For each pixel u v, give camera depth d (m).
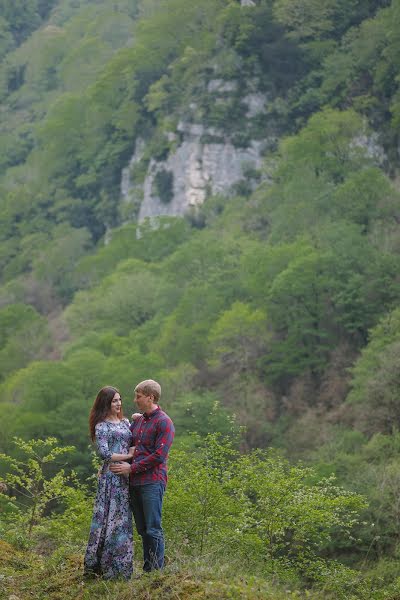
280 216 115.56
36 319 117.56
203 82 165.88
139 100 183.12
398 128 143.00
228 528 18.86
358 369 74.31
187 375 79.75
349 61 159.12
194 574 13.48
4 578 13.91
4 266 182.12
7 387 87.19
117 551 13.52
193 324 96.12
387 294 92.50
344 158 130.88
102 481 13.73
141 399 13.94
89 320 113.31
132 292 110.88
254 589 13.12
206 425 61.94
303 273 89.56
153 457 13.63
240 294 100.19
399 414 66.50
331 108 148.12
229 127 160.62
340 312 92.88
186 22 186.75
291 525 20.11
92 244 172.25
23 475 19.62
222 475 20.53
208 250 111.81
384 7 170.62
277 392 88.12
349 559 40.22
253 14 167.25
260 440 73.94
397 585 19.05
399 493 44.38
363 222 110.00
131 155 180.25
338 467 57.28
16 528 18.27
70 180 192.25
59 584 13.56
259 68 163.88
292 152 130.00
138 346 92.56
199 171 160.62
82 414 64.62
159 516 13.82
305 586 19.77
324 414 78.56
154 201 164.88
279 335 94.69
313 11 166.25
